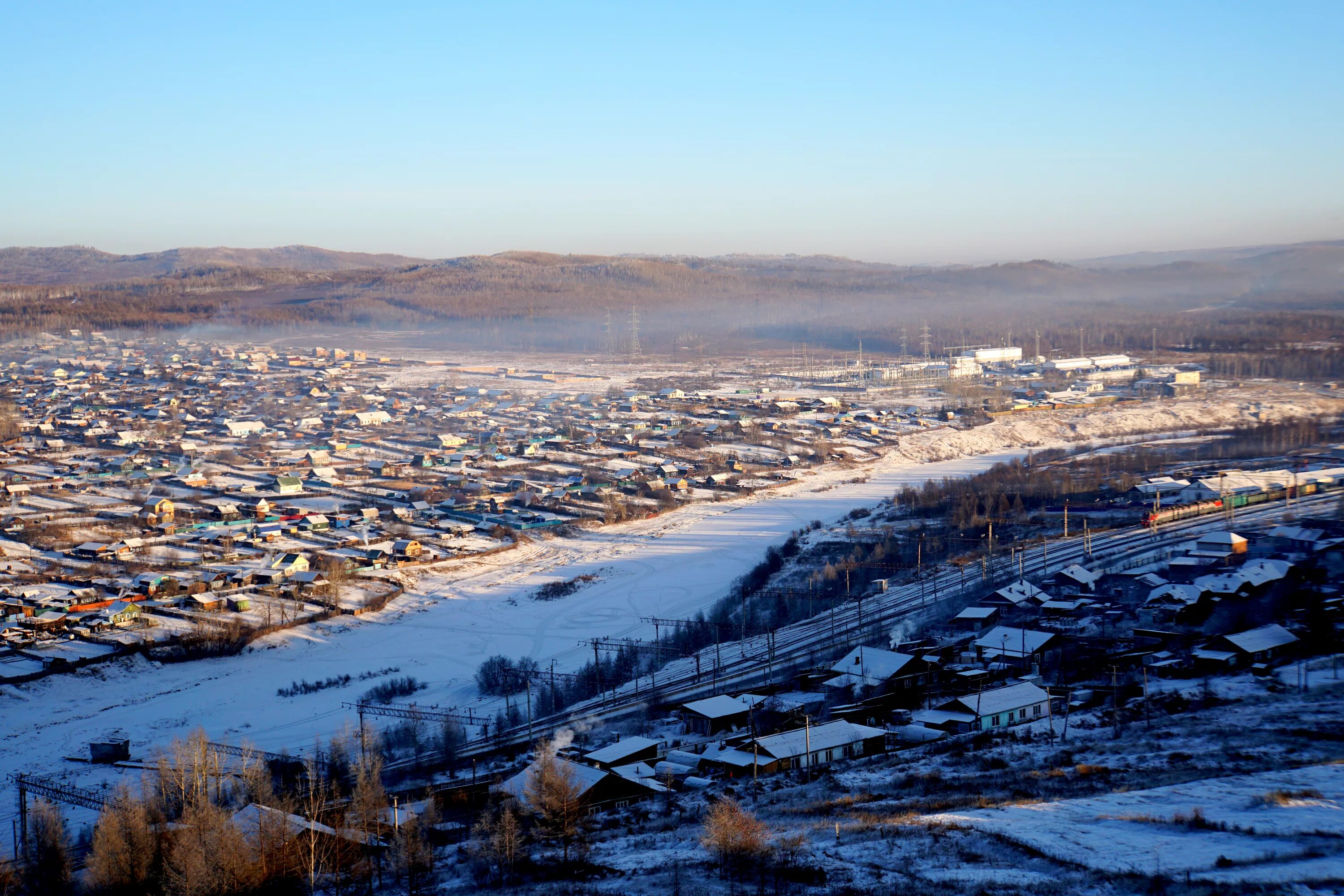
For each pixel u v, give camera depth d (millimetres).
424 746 97562
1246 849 55781
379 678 123250
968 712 91375
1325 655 99438
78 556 174000
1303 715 80375
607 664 122188
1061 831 61344
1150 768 72188
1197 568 132500
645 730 97688
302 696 117688
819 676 105812
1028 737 84312
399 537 189500
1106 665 104750
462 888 66000
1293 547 141500
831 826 67938
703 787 81938
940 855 60344
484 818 73625
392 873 69188
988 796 70125
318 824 72375
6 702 115438
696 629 131875
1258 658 99312
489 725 104188
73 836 80250
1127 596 126875
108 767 98125
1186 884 51969
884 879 57844
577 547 185750
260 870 66500
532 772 79812
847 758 86375
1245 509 170000
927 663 105750
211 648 131375
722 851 62344
